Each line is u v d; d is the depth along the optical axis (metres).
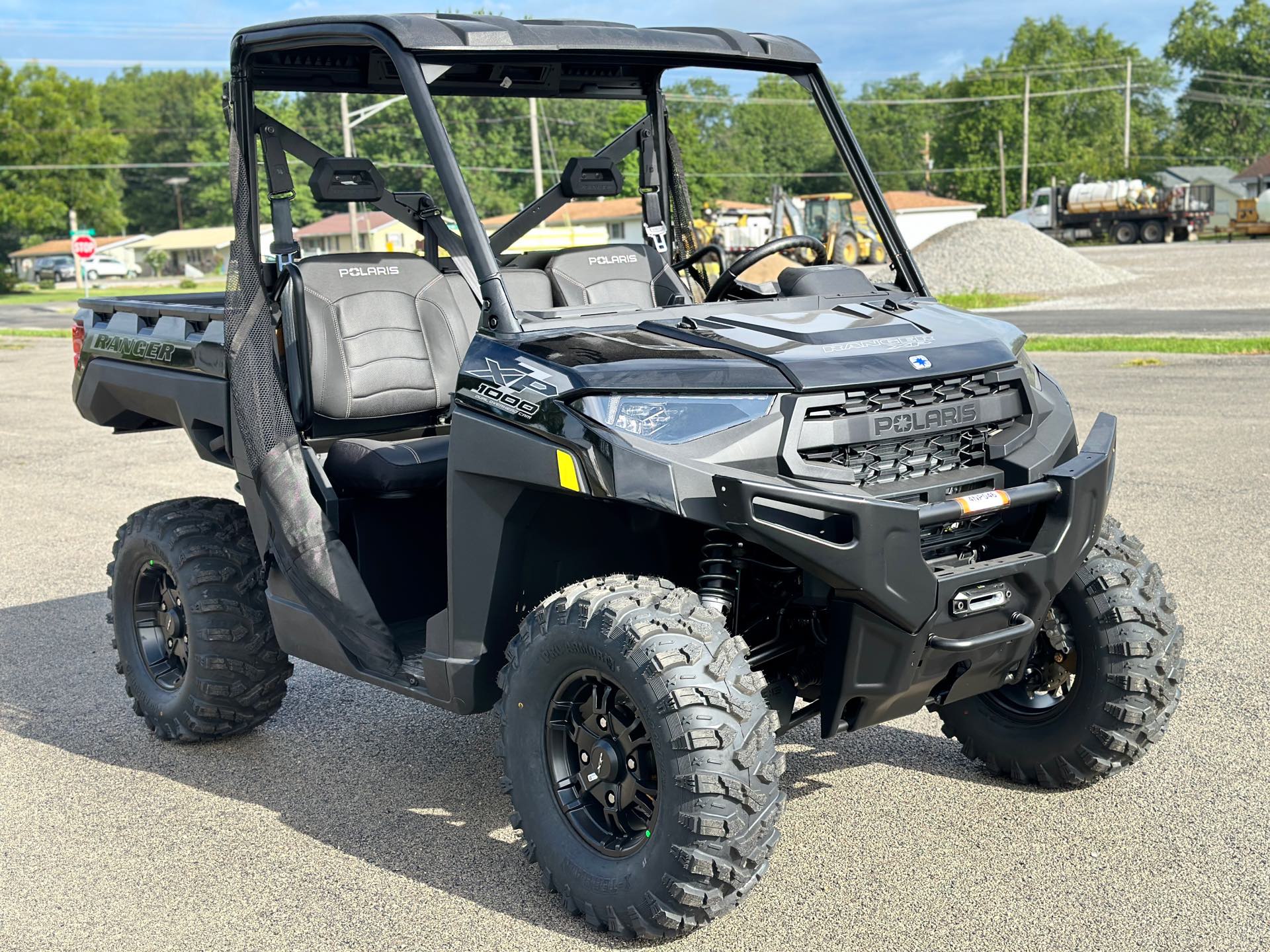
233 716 4.40
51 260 81.94
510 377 3.22
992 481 3.30
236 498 8.78
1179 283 28.30
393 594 4.14
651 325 3.38
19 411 14.51
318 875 3.48
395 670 3.71
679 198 4.79
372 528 4.08
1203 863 3.34
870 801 3.84
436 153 3.35
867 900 3.22
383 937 3.14
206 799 4.04
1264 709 4.37
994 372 3.31
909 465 3.17
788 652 3.54
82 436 12.27
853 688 3.15
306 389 4.12
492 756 4.35
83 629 5.95
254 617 4.35
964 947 2.98
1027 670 3.88
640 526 3.32
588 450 3.00
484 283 3.35
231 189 4.05
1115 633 3.62
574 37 3.57
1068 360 14.77
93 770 4.32
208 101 107.94
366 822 3.83
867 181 3.99
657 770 2.96
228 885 3.44
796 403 2.99
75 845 3.73
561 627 3.09
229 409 4.14
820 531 2.96
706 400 3.01
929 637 3.11
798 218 30.20
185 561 4.34
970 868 3.38
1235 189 81.88
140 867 3.57
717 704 2.88
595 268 4.51
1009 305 24.92
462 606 3.41
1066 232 54.56
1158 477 8.13
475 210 3.36
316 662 3.99
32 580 6.79
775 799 2.93
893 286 3.97
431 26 3.42
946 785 3.95
